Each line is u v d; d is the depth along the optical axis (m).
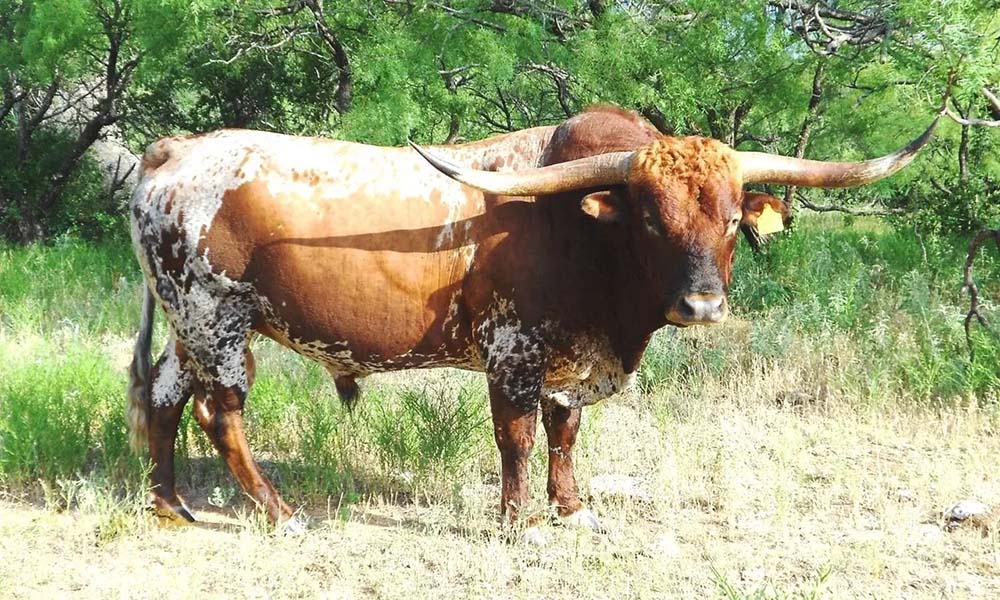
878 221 15.43
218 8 11.79
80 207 16.64
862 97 9.63
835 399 7.15
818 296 9.38
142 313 5.41
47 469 5.65
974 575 4.55
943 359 7.33
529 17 9.89
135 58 15.24
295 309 5.07
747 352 8.32
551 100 12.57
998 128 11.23
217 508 5.59
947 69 7.33
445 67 10.28
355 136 9.46
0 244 14.61
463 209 4.95
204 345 5.15
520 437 5.03
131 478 5.62
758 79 9.82
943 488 5.51
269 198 4.98
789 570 4.61
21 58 13.77
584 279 4.87
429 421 5.99
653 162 4.47
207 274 5.06
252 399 6.61
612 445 6.43
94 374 6.77
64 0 11.93
